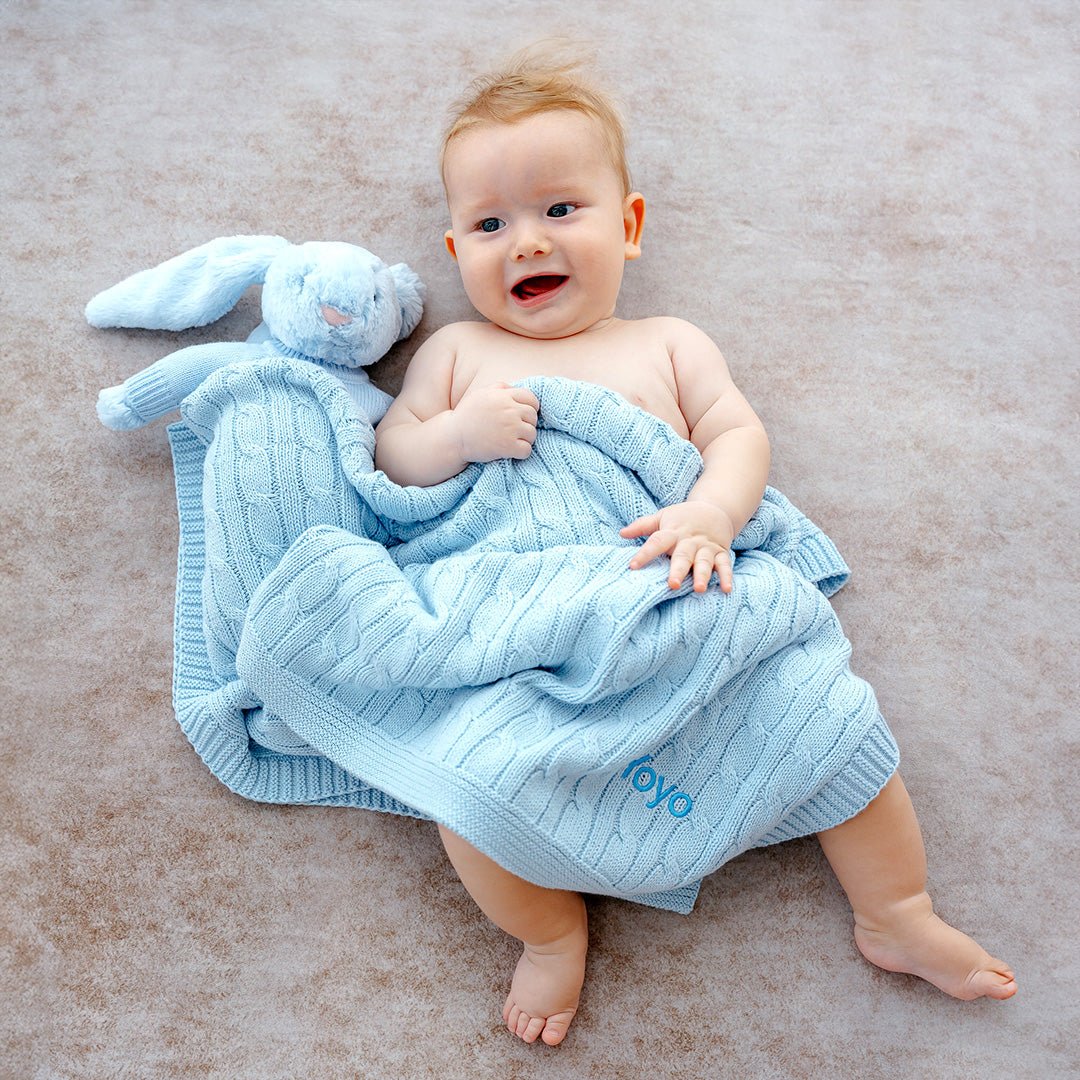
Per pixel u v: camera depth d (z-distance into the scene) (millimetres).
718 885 1419
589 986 1377
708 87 1708
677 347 1462
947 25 1754
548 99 1405
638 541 1330
